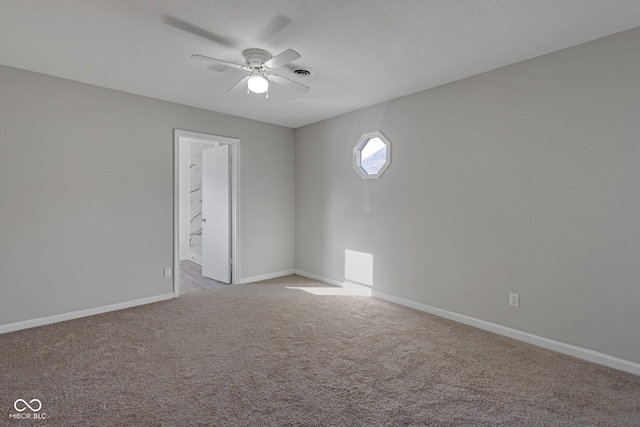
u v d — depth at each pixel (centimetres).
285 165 492
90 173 321
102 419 171
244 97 358
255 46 243
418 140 340
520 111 267
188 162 659
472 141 298
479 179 294
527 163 264
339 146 430
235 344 261
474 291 299
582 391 198
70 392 194
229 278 453
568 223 244
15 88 280
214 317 321
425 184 336
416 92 341
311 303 365
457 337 275
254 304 361
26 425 166
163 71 288
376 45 241
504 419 173
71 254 312
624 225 221
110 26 215
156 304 359
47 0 185
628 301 220
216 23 212
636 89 214
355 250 412
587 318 237
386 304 362
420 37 229
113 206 336
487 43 237
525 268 267
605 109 226
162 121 368
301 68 282
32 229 291
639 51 213
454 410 180
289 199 500
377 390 199
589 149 233
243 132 443
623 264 221
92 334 278
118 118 337
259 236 467
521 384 206
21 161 284
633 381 209
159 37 229
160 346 256
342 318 319
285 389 200
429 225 333
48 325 296
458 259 311
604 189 228
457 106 308
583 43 235
